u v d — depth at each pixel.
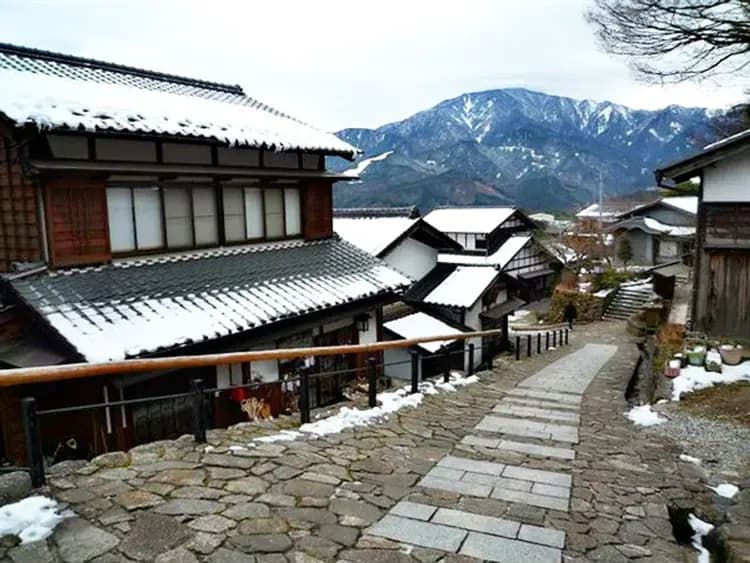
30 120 7.32
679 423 7.63
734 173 11.89
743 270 12.09
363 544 3.50
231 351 9.11
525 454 5.73
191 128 9.38
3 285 7.73
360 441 5.72
